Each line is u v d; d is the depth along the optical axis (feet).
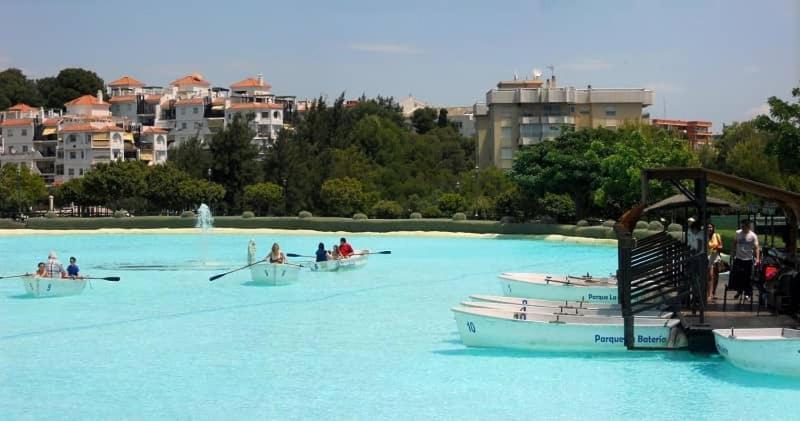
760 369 62.85
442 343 78.18
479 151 370.32
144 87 542.98
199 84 540.11
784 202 77.00
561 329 71.46
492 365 68.69
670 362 68.49
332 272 140.46
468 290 116.67
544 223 228.63
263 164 333.83
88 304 105.09
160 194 310.45
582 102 346.13
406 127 485.97
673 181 73.77
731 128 307.17
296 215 301.84
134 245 210.18
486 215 251.39
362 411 56.49
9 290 120.78
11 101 583.99
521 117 346.13
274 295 112.16
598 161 216.95
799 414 54.75
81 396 61.05
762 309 75.61
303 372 67.31
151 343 79.66
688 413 55.11
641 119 345.92
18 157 458.09
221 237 241.76
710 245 83.97
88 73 605.73
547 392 60.39
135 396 60.90
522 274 101.71
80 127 438.81
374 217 271.49
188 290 118.01
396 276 134.51
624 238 71.41
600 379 63.77
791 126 146.61
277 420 54.85
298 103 584.40
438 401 58.54
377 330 85.30
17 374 67.67
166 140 474.90
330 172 311.68
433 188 313.12
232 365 70.08
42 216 316.40
